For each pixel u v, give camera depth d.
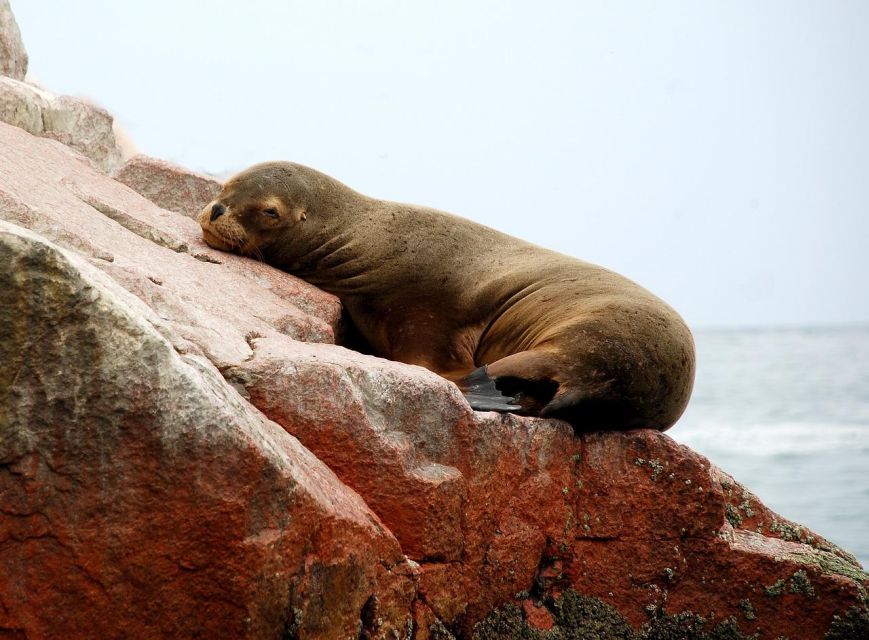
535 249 19.42
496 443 13.19
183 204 20.41
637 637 13.94
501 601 13.23
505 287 18.39
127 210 17.44
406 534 11.93
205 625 9.55
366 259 19.08
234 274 16.88
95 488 9.35
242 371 11.59
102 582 9.38
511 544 13.29
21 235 9.12
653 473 14.15
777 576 14.22
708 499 14.15
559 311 17.14
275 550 9.67
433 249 19.17
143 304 11.20
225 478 9.55
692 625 14.11
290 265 19.31
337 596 10.34
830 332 172.50
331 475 11.36
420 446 12.43
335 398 11.77
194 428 9.51
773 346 121.38
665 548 14.07
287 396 11.64
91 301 9.29
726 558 14.16
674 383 16.14
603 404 15.45
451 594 12.43
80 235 13.50
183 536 9.50
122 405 9.37
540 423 13.87
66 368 9.25
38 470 9.24
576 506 14.09
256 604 9.59
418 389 12.41
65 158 18.47
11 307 9.08
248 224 18.58
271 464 9.70
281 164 19.61
